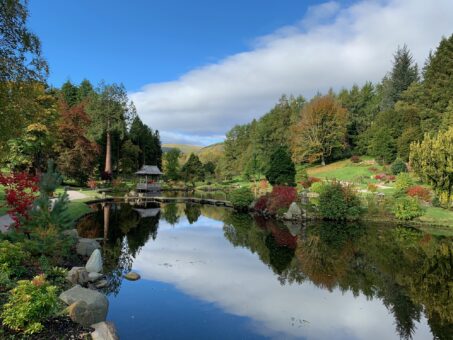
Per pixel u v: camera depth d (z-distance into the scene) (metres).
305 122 60.81
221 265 13.91
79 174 43.78
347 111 63.66
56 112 37.19
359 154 60.97
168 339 7.48
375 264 14.52
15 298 6.44
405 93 58.62
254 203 32.62
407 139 46.22
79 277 10.02
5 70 12.17
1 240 10.40
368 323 8.77
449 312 9.55
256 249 17.05
